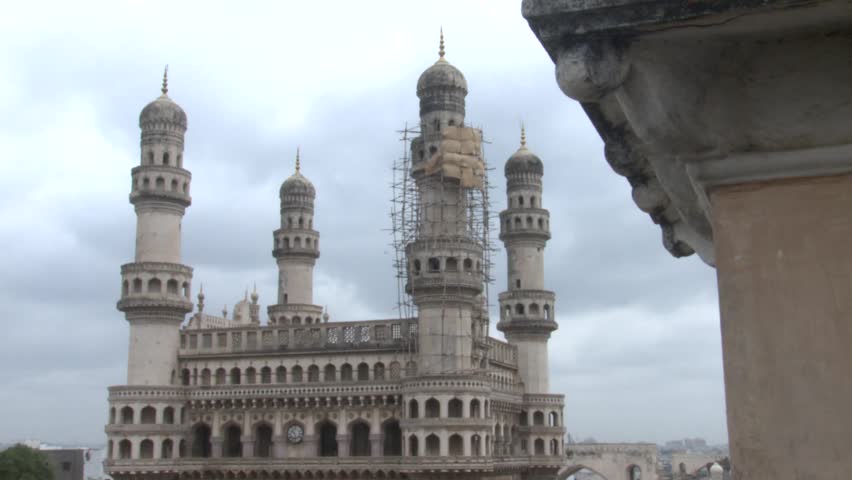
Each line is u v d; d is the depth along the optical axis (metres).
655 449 115.19
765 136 6.84
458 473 68.94
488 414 72.06
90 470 158.88
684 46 6.65
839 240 6.60
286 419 78.44
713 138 6.93
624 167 8.68
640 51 6.58
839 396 6.32
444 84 75.94
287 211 102.50
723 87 6.88
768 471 6.39
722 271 6.91
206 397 79.69
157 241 80.38
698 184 7.18
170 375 80.19
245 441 79.00
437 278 72.00
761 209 6.87
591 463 115.81
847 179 6.68
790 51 6.74
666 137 7.02
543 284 92.44
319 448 78.12
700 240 9.43
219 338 81.81
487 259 77.00
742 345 6.71
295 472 75.44
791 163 6.79
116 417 77.31
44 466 98.56
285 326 80.75
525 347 90.81
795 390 6.45
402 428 71.56
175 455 78.44
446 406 69.81
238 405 79.38
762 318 6.68
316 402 77.44
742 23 6.37
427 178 74.56
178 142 82.44
